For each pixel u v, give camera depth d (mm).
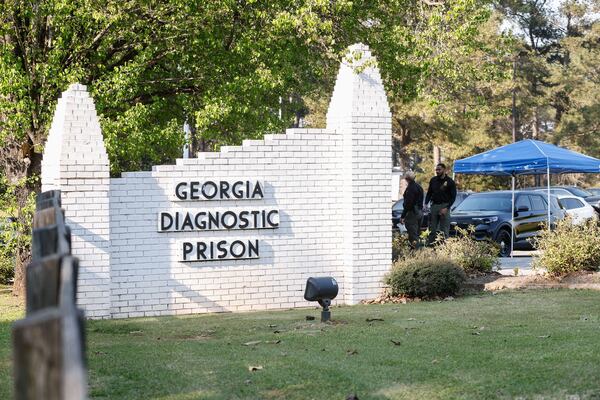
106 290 12453
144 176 12898
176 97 17531
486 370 7316
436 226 18484
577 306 11828
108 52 16328
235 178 13383
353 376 7164
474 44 18406
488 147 48500
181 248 13078
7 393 6555
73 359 1851
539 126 63438
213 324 11219
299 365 7707
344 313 11852
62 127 12289
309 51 18500
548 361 7617
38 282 2477
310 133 13820
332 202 13977
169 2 15523
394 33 17766
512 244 21719
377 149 13977
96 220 12398
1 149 16328
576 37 57906
